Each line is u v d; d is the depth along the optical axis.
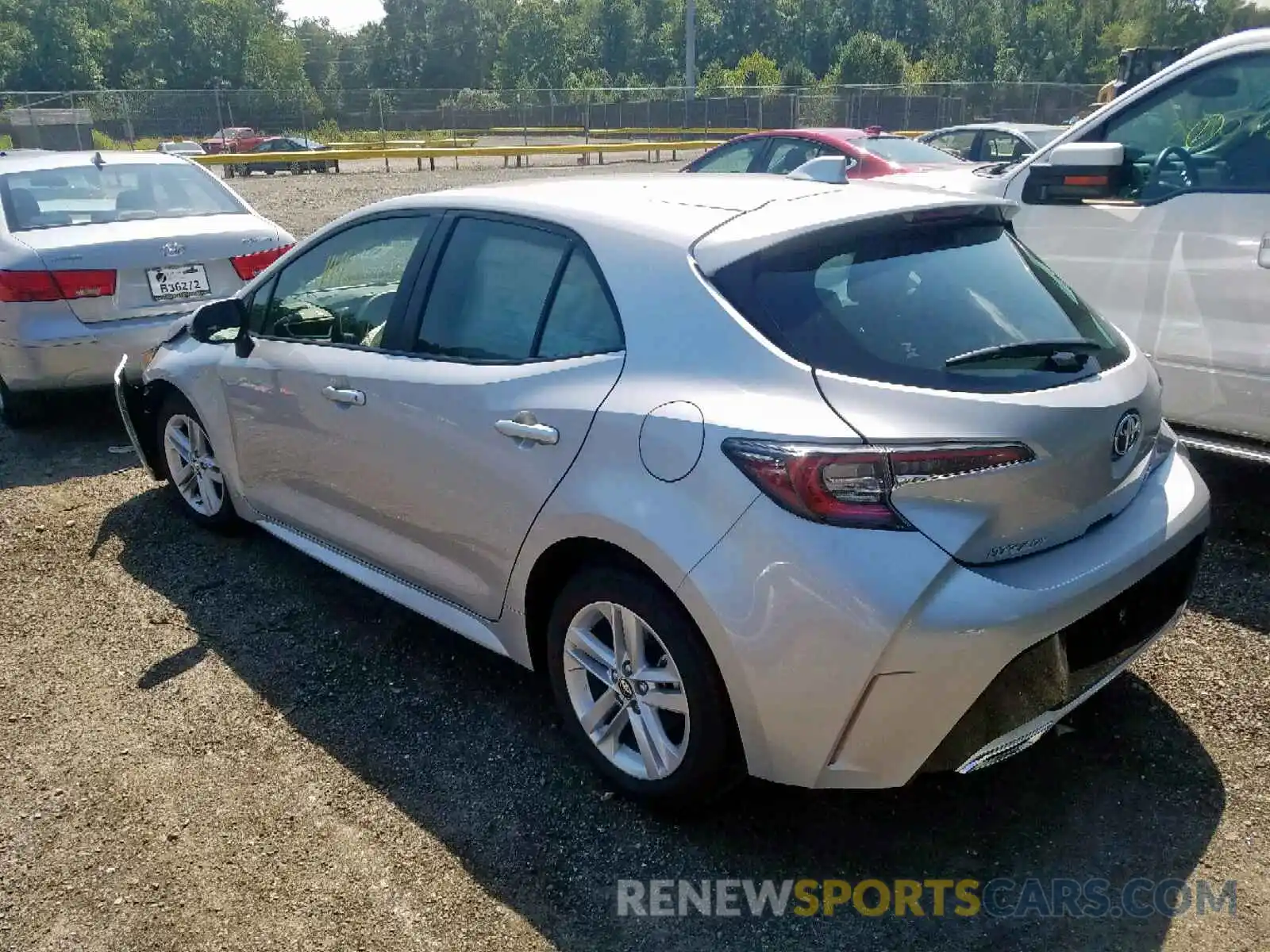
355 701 3.57
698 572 2.54
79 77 72.25
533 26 87.19
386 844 2.89
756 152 10.94
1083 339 2.86
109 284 5.88
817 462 2.39
